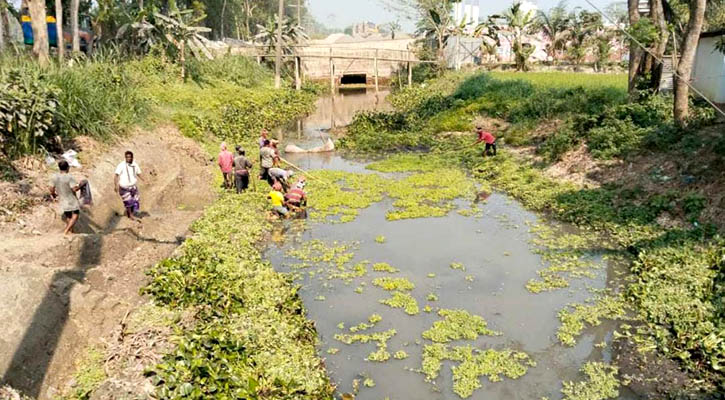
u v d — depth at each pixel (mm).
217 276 8938
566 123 19438
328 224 13344
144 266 9508
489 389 7023
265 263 10305
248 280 9047
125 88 17719
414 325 8570
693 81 21156
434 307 9141
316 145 24781
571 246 11734
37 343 6129
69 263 8703
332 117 34750
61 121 12805
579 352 7840
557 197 14734
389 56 51719
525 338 8211
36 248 8305
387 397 6852
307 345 7664
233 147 21188
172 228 11875
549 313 8961
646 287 9211
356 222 13531
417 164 20328
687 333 7832
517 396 6887
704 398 6660
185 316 7641
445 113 27828
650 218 12172
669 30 19172
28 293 6586
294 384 6355
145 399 5684
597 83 28484
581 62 54781
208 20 56938
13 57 14656
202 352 6445
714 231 10602
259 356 6855
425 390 7004
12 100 11000
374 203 15273
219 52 40625
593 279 10148
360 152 23172
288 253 11414
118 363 6363
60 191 9328
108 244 9578
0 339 5812
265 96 34562
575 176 16156
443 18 48250
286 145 24719
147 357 6469
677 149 14070
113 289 8344
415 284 10000
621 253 11219
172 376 5922
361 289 9734
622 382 7133
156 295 8242
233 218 12867
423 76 48094
